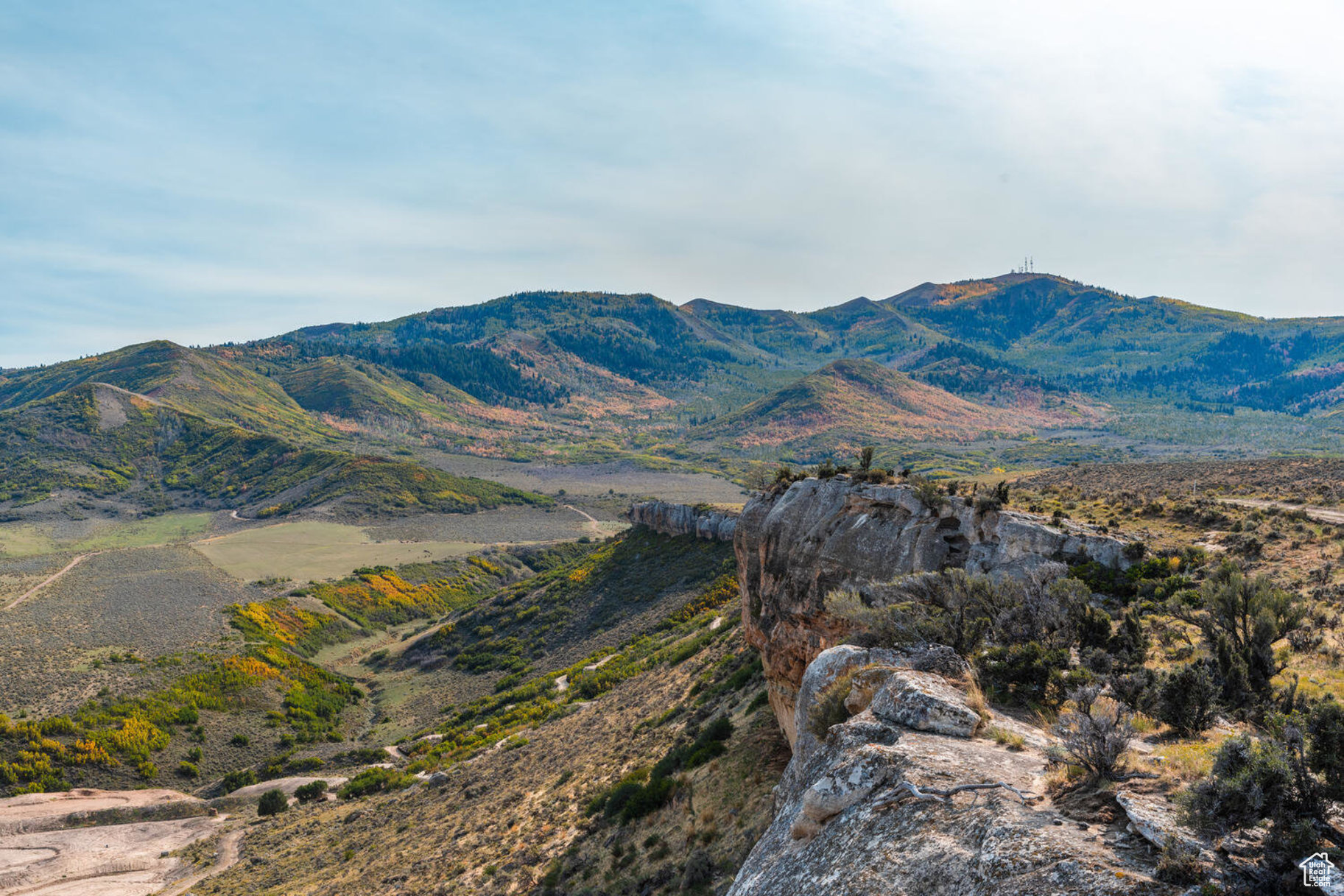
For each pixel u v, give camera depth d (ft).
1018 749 25.96
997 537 75.25
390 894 94.48
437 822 132.57
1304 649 48.83
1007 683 39.47
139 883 167.73
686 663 167.53
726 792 71.10
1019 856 17.54
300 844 166.61
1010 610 52.39
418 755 235.40
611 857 72.38
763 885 23.85
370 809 178.09
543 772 129.59
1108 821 18.90
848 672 35.73
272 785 229.45
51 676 269.03
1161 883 15.58
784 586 88.99
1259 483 159.63
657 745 107.24
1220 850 16.67
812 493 92.48
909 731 27.86
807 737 34.78
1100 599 67.67
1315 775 18.72
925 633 46.91
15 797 207.62
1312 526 90.02
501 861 88.38
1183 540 91.91
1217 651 43.96
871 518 82.28
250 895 134.10
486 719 251.39
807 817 24.84
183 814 210.79
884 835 21.30
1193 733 33.01
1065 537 73.10
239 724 266.57
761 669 114.52
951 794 21.66
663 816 75.05
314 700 297.74
